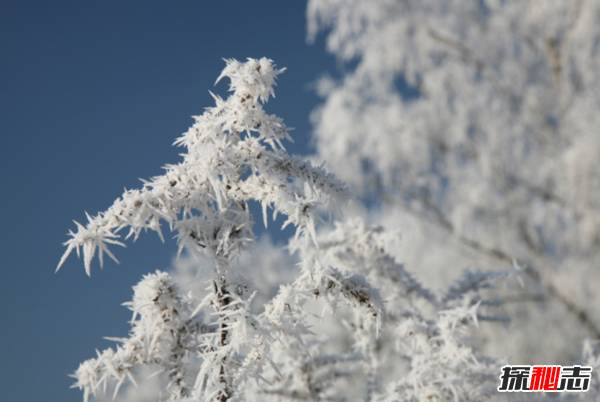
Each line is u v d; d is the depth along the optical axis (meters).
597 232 5.57
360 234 1.77
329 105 7.62
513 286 6.72
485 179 7.36
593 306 6.22
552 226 6.62
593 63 6.29
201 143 1.05
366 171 7.77
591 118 5.20
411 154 7.50
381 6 7.60
